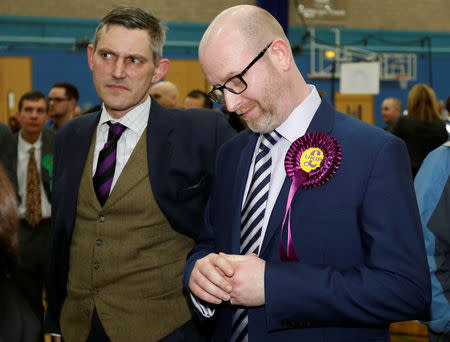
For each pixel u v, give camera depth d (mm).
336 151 985
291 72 1038
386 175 946
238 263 961
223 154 1248
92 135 1548
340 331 988
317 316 925
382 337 1018
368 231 936
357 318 912
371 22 9336
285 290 923
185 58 8891
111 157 1498
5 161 2914
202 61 1014
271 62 998
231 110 1010
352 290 907
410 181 975
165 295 1474
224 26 990
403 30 9445
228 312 1117
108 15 1440
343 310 907
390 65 9422
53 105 3705
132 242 1451
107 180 1481
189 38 8883
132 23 1411
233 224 1115
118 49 1401
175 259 1505
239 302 956
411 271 911
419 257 926
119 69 1404
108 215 1465
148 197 1465
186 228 1496
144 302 1455
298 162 1002
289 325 955
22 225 2852
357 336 991
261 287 935
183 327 1496
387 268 909
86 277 1470
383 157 957
